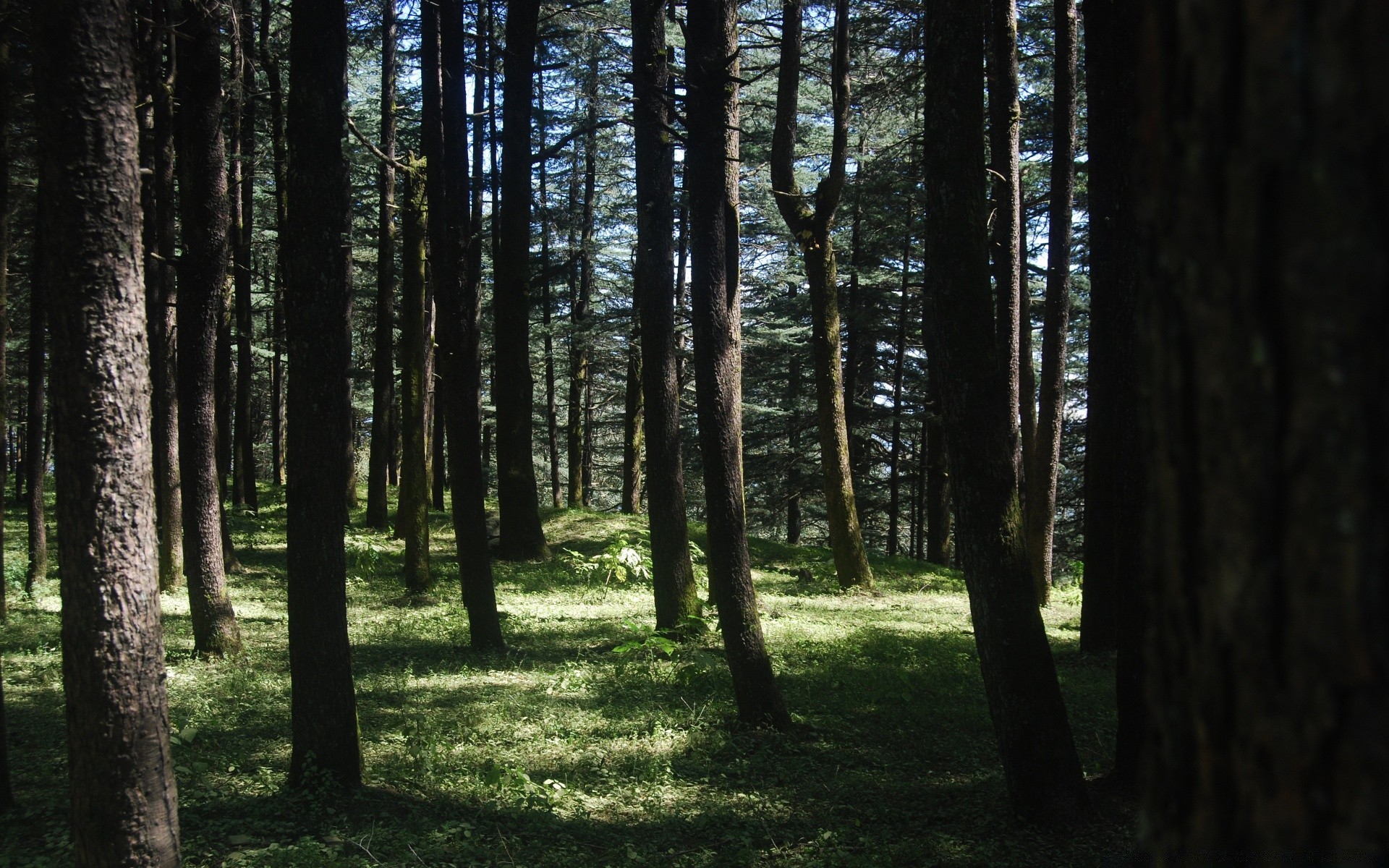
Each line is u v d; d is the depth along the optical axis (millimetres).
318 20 6777
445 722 9031
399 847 5918
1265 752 1097
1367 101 967
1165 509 1263
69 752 4492
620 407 47156
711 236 8992
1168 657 1277
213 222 11297
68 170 4316
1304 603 1032
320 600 6852
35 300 16469
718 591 9055
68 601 4430
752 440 35094
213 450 11625
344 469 7008
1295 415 1034
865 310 30281
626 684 10672
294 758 6906
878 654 12492
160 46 14133
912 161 25422
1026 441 17859
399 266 33531
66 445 4391
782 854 6023
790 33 17609
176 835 4652
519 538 20688
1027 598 6242
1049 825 6148
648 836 6398
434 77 12328
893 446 32156
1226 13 1104
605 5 25594
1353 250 977
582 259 32125
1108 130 8570
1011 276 15211
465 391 12102
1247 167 1079
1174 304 1220
